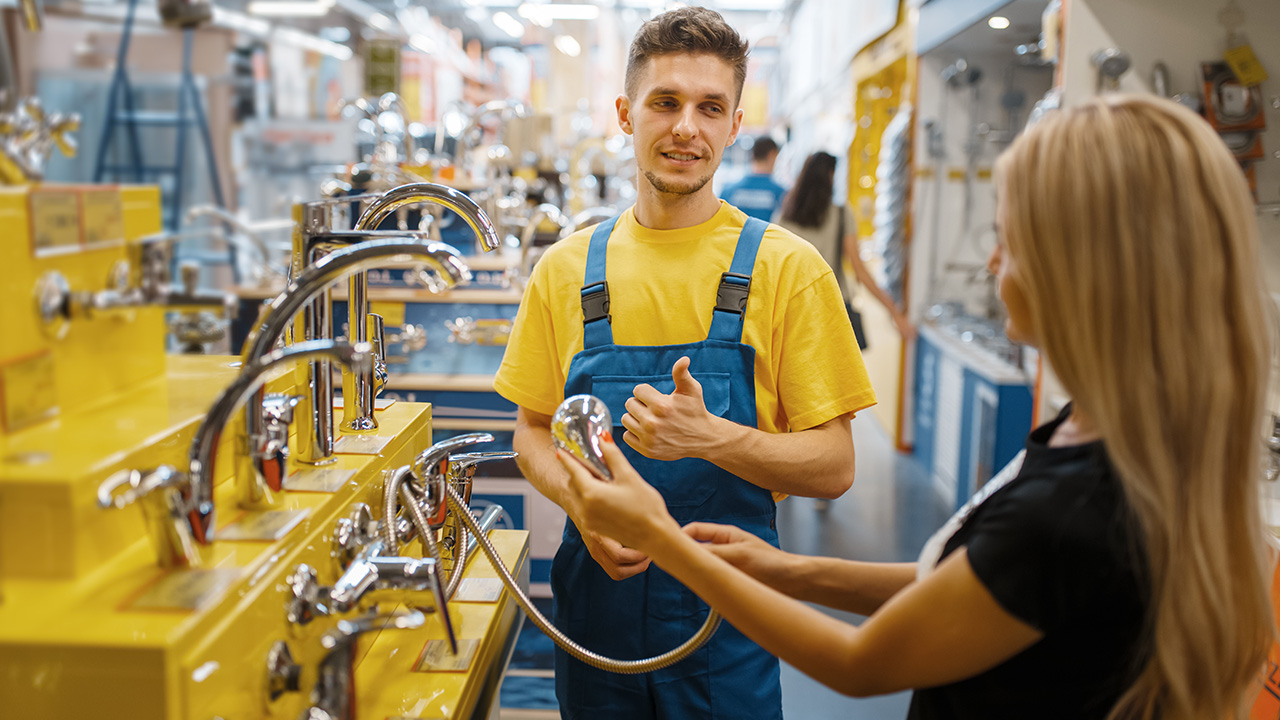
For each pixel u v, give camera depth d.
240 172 6.40
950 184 5.66
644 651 1.50
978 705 0.94
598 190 5.71
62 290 0.88
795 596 1.20
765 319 1.55
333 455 1.21
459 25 14.12
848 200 8.29
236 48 6.27
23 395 0.85
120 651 0.72
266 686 0.91
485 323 3.21
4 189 0.81
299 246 1.16
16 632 0.73
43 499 0.78
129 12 5.46
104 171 5.43
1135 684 0.87
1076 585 0.85
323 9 7.32
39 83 4.87
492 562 1.23
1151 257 0.83
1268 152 2.89
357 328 1.36
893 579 1.19
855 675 0.92
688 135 1.49
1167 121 0.86
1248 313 0.85
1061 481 0.87
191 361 1.27
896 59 6.39
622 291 1.58
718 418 1.41
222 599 0.80
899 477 5.34
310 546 1.01
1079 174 0.86
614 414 1.54
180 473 0.85
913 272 5.77
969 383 4.39
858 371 1.56
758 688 1.51
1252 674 0.91
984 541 0.88
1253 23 2.97
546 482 1.55
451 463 1.30
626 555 1.43
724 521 1.52
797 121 14.36
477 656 1.20
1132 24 3.07
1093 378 0.85
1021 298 0.95
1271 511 2.00
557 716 2.61
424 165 3.47
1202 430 0.84
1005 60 5.48
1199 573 0.84
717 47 1.51
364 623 0.86
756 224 1.60
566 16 10.80
